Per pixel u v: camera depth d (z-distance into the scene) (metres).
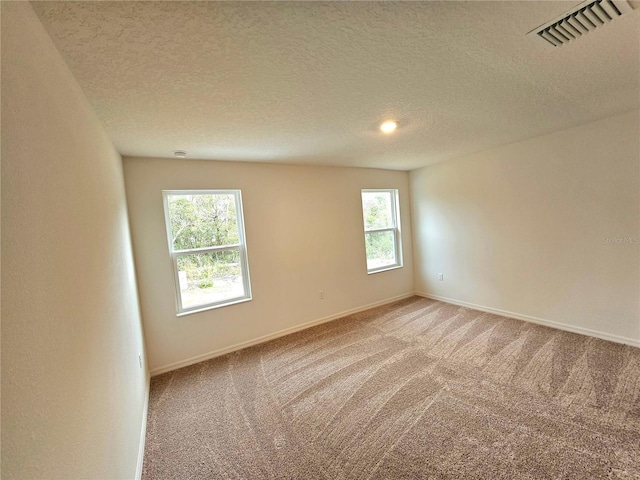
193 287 3.18
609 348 2.71
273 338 3.59
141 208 2.83
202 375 2.79
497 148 3.61
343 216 4.22
